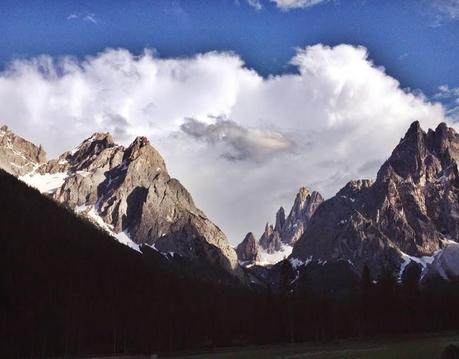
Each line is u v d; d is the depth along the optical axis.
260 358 124.06
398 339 176.00
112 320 193.62
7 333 175.12
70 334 181.75
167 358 156.12
